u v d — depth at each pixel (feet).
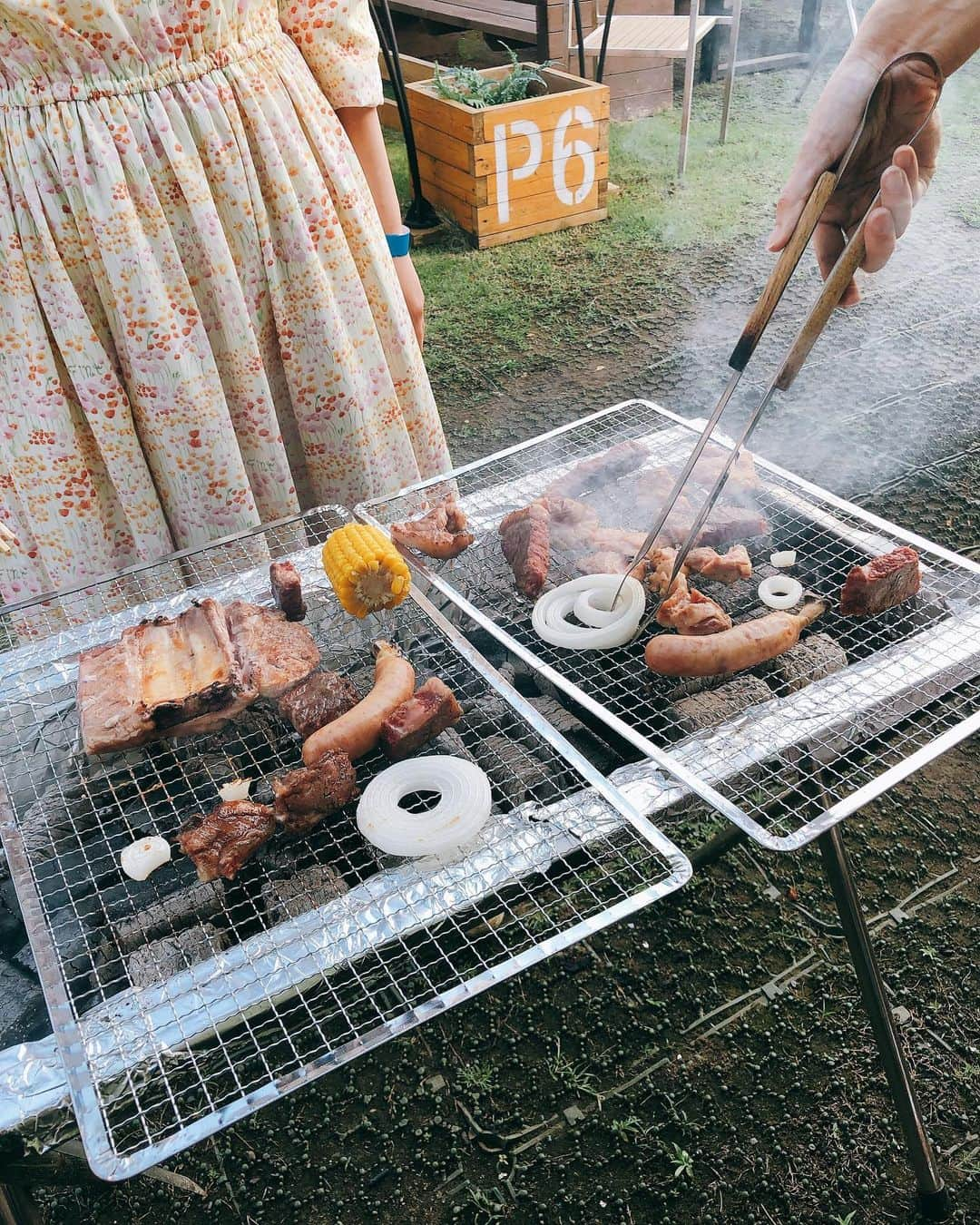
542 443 7.34
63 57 5.60
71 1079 3.68
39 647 5.97
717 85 25.05
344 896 4.36
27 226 5.91
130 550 7.27
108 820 5.17
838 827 5.00
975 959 7.55
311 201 6.72
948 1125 6.66
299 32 6.76
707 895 8.09
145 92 5.89
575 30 21.24
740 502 6.66
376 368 7.57
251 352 6.79
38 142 5.75
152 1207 6.54
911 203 4.08
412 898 4.31
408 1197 6.50
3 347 6.24
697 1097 6.89
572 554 6.46
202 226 6.26
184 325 6.42
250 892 4.82
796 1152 6.57
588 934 3.91
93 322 6.30
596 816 4.52
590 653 5.78
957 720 5.00
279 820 4.77
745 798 4.69
